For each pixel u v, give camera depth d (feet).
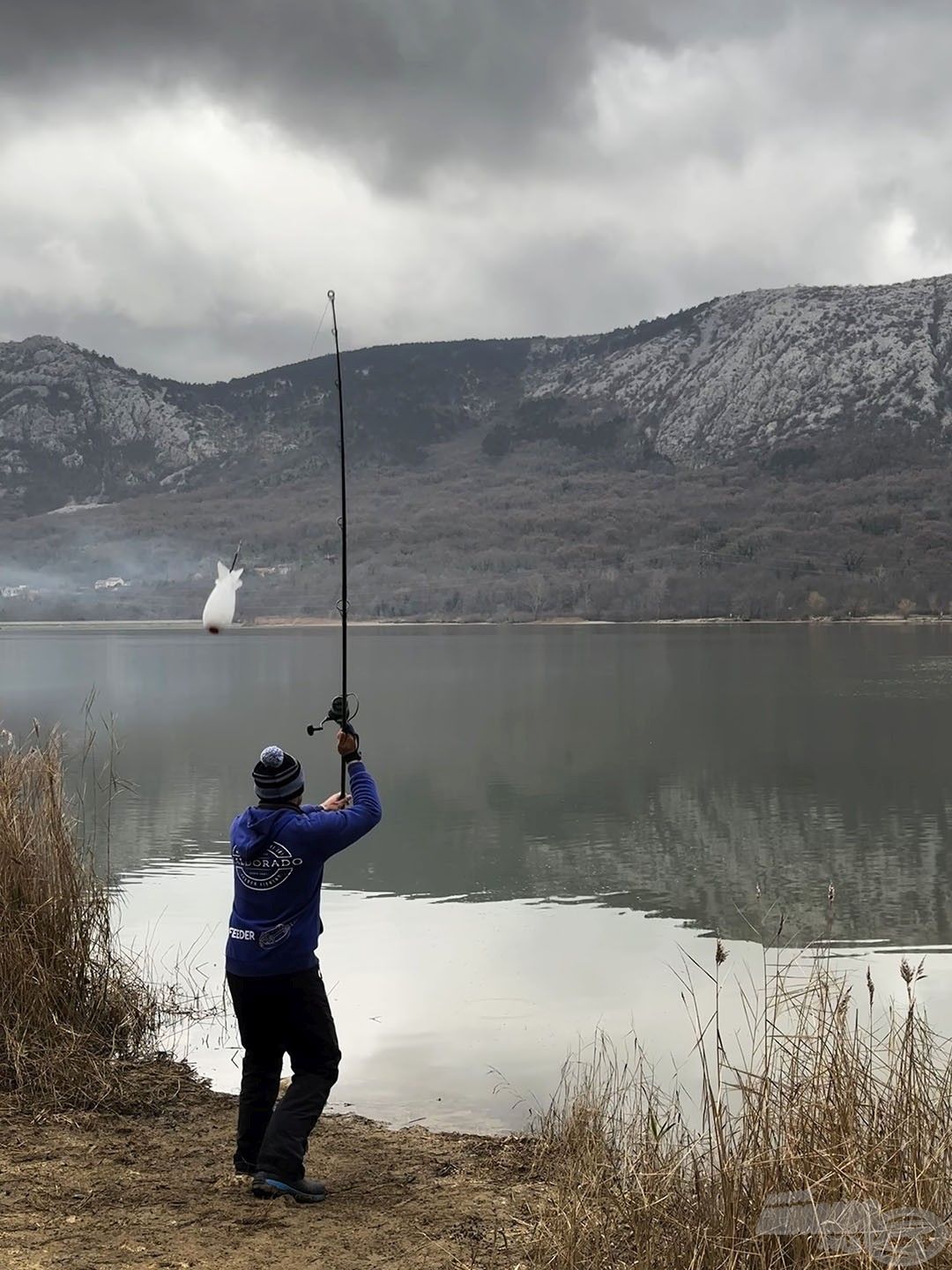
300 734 81.51
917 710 101.40
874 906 33.50
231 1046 19.76
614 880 36.73
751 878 36.81
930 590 510.99
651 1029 21.68
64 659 210.18
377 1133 16.51
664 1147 14.49
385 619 522.47
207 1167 14.57
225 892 33.19
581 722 92.89
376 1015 22.66
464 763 67.67
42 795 19.49
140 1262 11.84
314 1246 12.36
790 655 207.72
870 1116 12.66
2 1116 16.08
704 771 63.87
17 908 18.48
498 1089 18.63
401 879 36.63
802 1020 15.26
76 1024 18.24
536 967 26.12
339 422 16.01
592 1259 11.67
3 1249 12.05
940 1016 21.54
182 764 63.77
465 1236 12.67
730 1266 10.82
